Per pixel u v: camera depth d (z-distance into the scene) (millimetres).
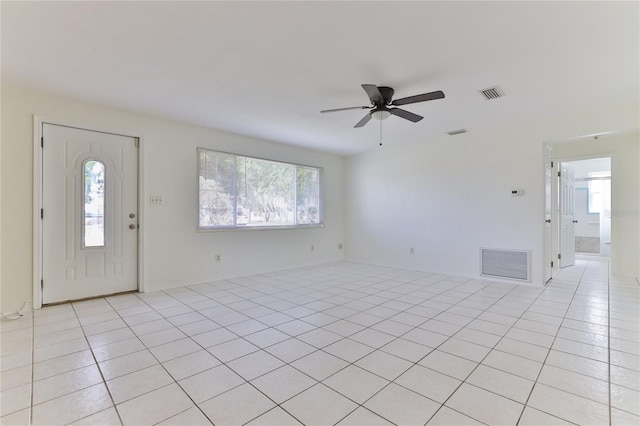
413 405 1665
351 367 2072
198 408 1648
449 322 2877
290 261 5684
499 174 4496
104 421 1548
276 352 2295
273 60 2539
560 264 5367
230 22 2035
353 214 6520
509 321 2889
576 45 2318
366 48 2361
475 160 4738
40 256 3254
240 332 2670
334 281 4613
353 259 6508
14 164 3109
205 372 2014
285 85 3021
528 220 4262
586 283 4328
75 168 3479
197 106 3607
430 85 3021
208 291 4016
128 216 3857
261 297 3746
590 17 1984
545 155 4258
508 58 2512
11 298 3111
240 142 4910
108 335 2592
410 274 5113
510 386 1833
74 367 2064
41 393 1776
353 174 6523
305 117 3994
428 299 3643
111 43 2281
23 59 2512
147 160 3955
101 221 3670
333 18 1996
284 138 5113
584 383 1854
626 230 4535
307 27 2092
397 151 5750
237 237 4914
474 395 1749
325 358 2199
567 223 5594
